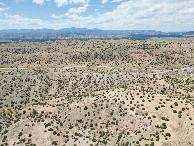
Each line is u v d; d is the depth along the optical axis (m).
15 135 64.44
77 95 119.00
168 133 60.31
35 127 70.00
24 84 140.25
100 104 86.50
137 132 64.94
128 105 79.94
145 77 146.75
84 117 82.62
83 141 65.44
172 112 70.31
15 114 99.25
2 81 140.12
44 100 124.00
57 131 69.69
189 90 110.25
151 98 82.88
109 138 66.25
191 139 56.06
